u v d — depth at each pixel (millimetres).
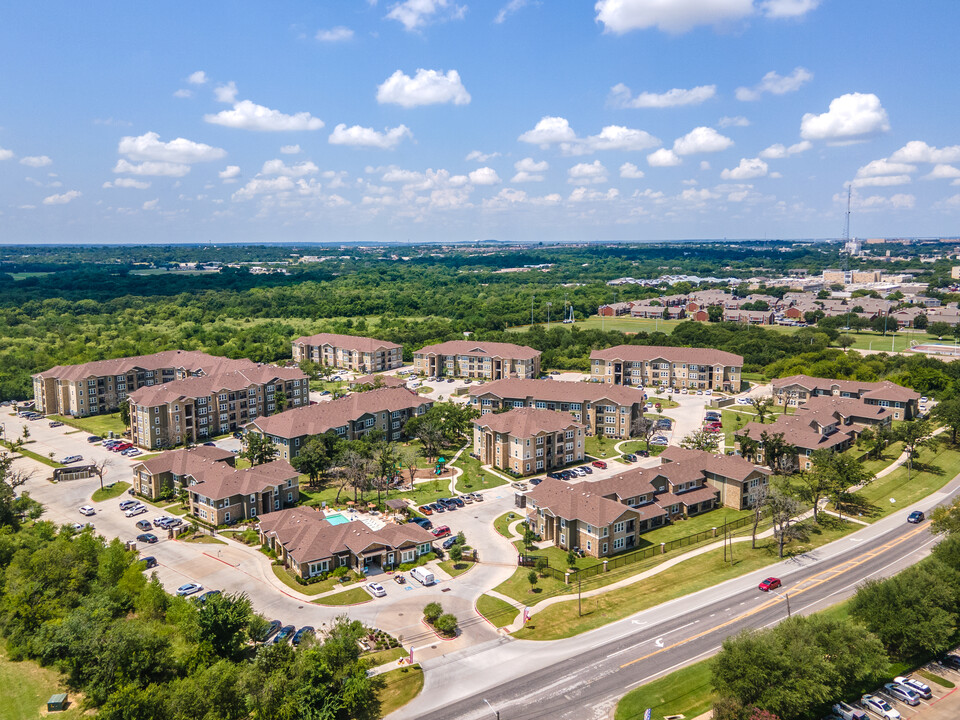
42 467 180250
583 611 106625
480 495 156500
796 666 81562
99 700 82625
